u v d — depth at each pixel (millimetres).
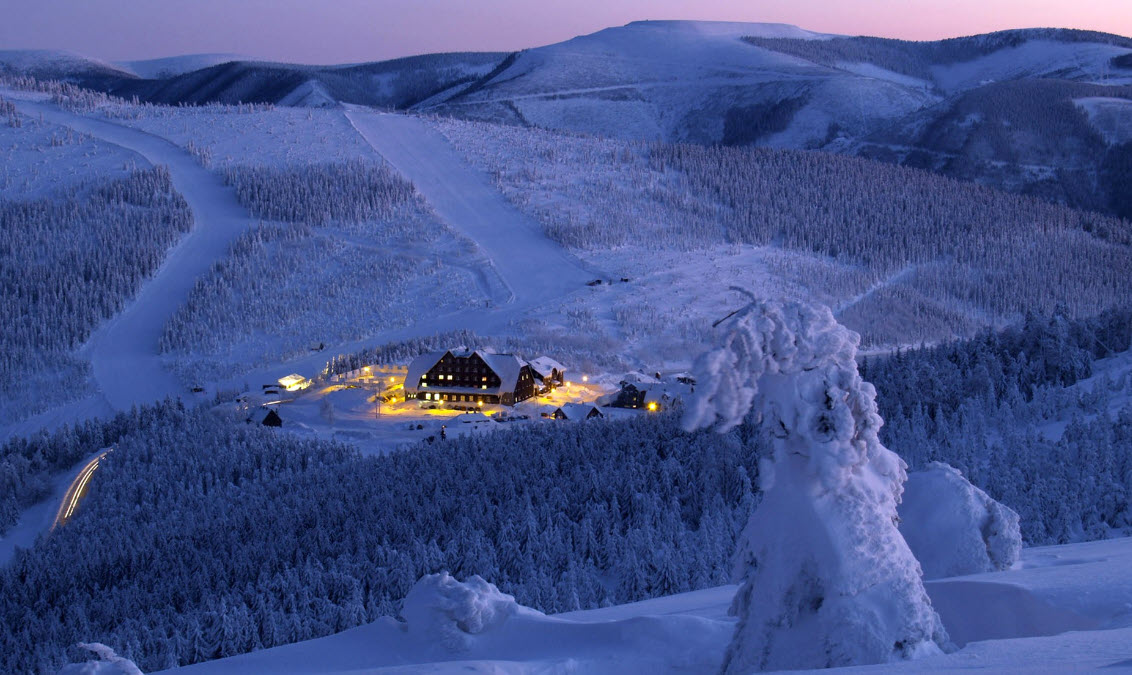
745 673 11656
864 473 11570
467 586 17266
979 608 14586
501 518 56656
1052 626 13570
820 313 11375
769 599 11609
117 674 13562
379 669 15141
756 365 11125
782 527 11609
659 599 26734
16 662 52781
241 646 44281
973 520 21250
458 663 15055
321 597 49906
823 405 11328
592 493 60062
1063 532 41531
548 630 16656
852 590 11125
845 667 10383
